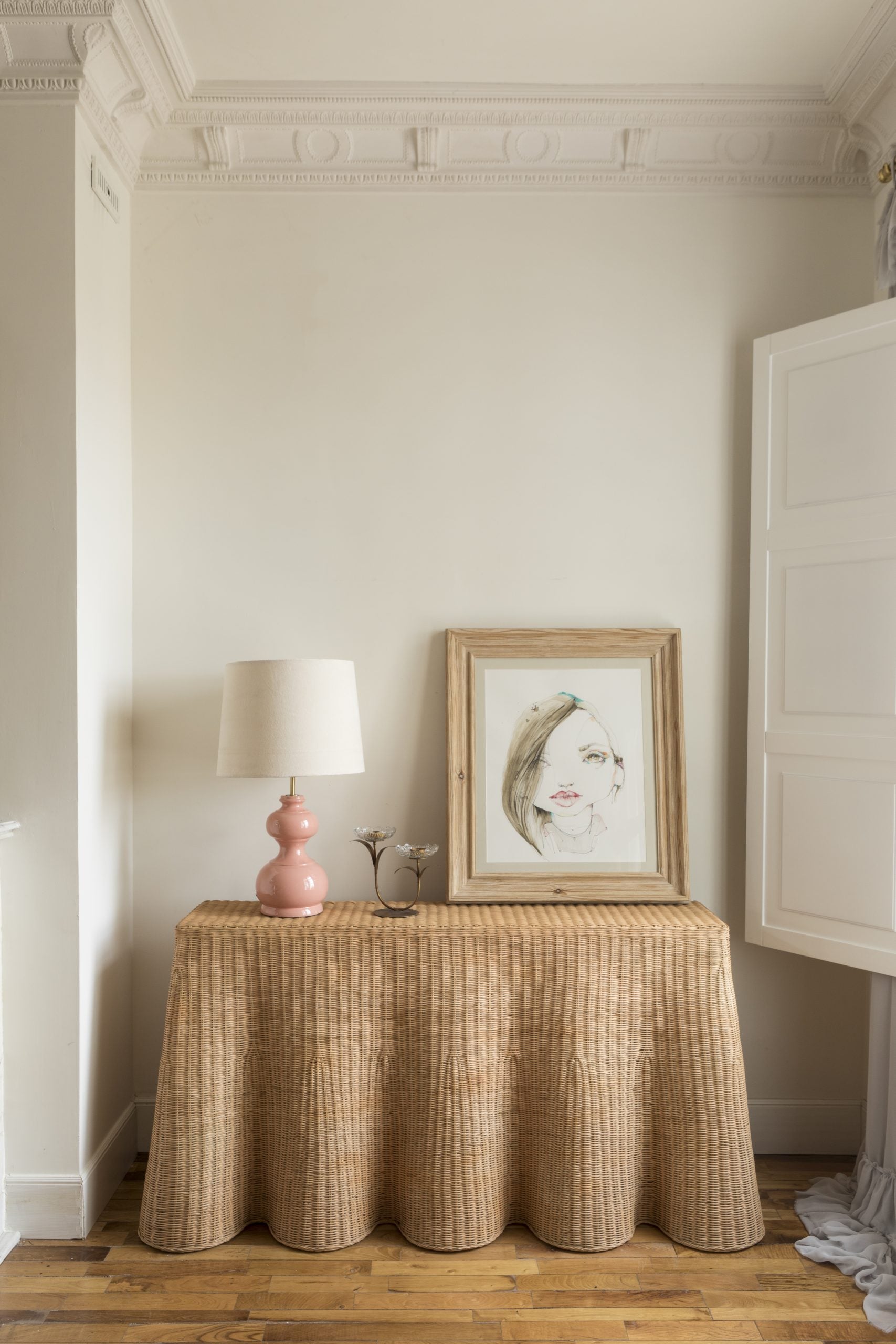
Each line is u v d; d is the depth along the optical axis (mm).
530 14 2238
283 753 2254
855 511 2414
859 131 2600
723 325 2748
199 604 2717
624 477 2742
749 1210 2234
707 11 2232
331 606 2723
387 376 2727
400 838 2721
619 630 2676
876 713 2361
